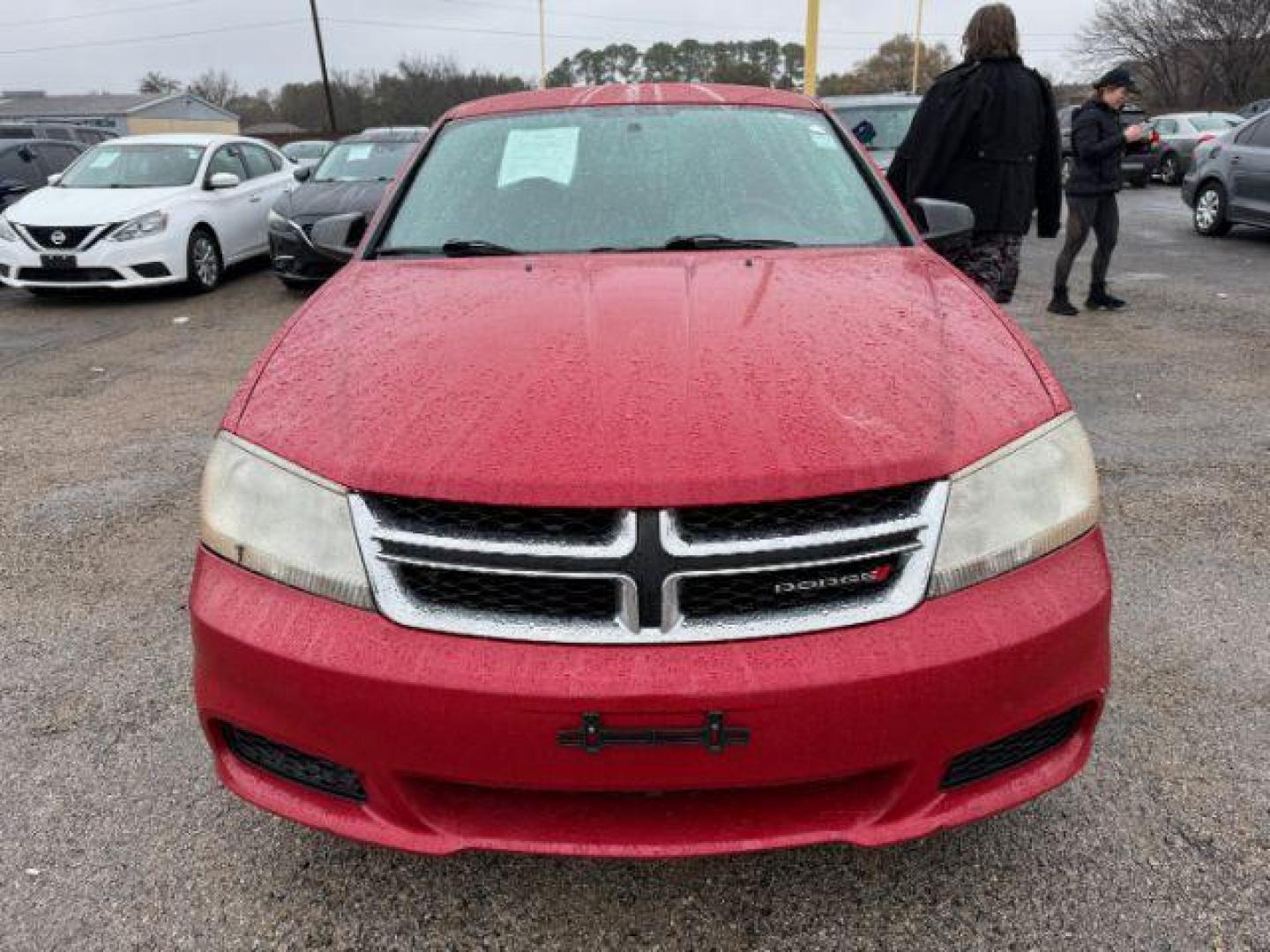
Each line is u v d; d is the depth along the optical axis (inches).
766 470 58.4
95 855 78.2
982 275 195.9
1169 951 66.7
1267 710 93.1
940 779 60.7
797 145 108.9
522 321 75.6
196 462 173.3
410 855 77.7
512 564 58.0
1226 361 224.1
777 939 69.3
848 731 57.5
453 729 57.6
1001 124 182.1
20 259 324.2
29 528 145.3
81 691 101.7
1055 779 65.1
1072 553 64.4
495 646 57.9
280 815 64.9
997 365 70.7
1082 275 347.6
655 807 60.8
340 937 70.2
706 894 73.4
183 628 115.0
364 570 60.4
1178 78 1829.5
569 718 56.6
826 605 58.7
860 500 59.5
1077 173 266.5
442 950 69.0
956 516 60.6
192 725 95.3
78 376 240.2
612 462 58.8
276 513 63.7
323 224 113.2
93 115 1993.1
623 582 57.1
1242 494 146.0
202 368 245.8
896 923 70.1
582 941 69.4
